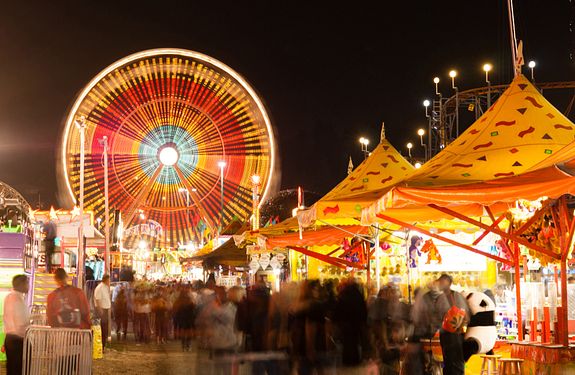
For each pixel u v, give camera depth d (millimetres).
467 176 11430
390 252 20016
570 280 15242
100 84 40219
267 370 10820
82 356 10586
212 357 10859
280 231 23359
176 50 41781
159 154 42438
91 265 38438
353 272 19422
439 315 9867
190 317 18031
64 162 38406
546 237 11469
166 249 56125
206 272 36438
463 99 42469
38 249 23375
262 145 42500
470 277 17328
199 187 43281
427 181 11281
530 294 12055
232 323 10867
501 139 12242
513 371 10883
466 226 16688
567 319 10859
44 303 20234
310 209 15242
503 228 15883
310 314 10203
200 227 52500
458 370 9797
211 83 42844
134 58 40781
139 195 41969
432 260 17219
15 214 19359
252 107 42875
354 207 14359
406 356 10195
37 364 10312
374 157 17703
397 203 11031
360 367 10172
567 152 10539
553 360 10633
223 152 43125
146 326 22203
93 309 23344
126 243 53188
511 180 9922
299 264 25359
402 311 10453
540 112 12656
